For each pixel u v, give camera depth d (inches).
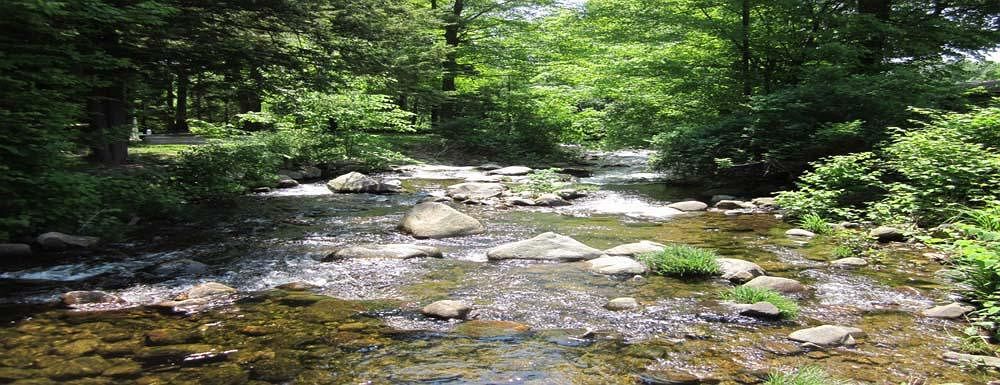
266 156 562.6
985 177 349.4
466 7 1125.7
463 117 994.7
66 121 324.2
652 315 203.3
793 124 534.9
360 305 214.1
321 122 753.0
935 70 625.3
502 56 1093.1
